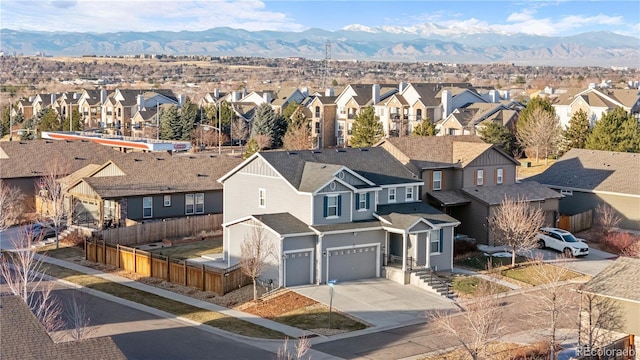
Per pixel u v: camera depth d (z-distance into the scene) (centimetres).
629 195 6544
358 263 4941
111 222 6056
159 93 14950
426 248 5088
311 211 4791
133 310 4203
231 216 5500
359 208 5084
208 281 4566
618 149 8525
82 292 4541
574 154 7388
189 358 3441
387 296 4541
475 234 6012
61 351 2309
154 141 10000
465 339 3691
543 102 10256
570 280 4959
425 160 6156
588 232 6519
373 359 3491
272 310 4197
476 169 6238
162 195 6278
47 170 7219
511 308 4338
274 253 4638
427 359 3484
